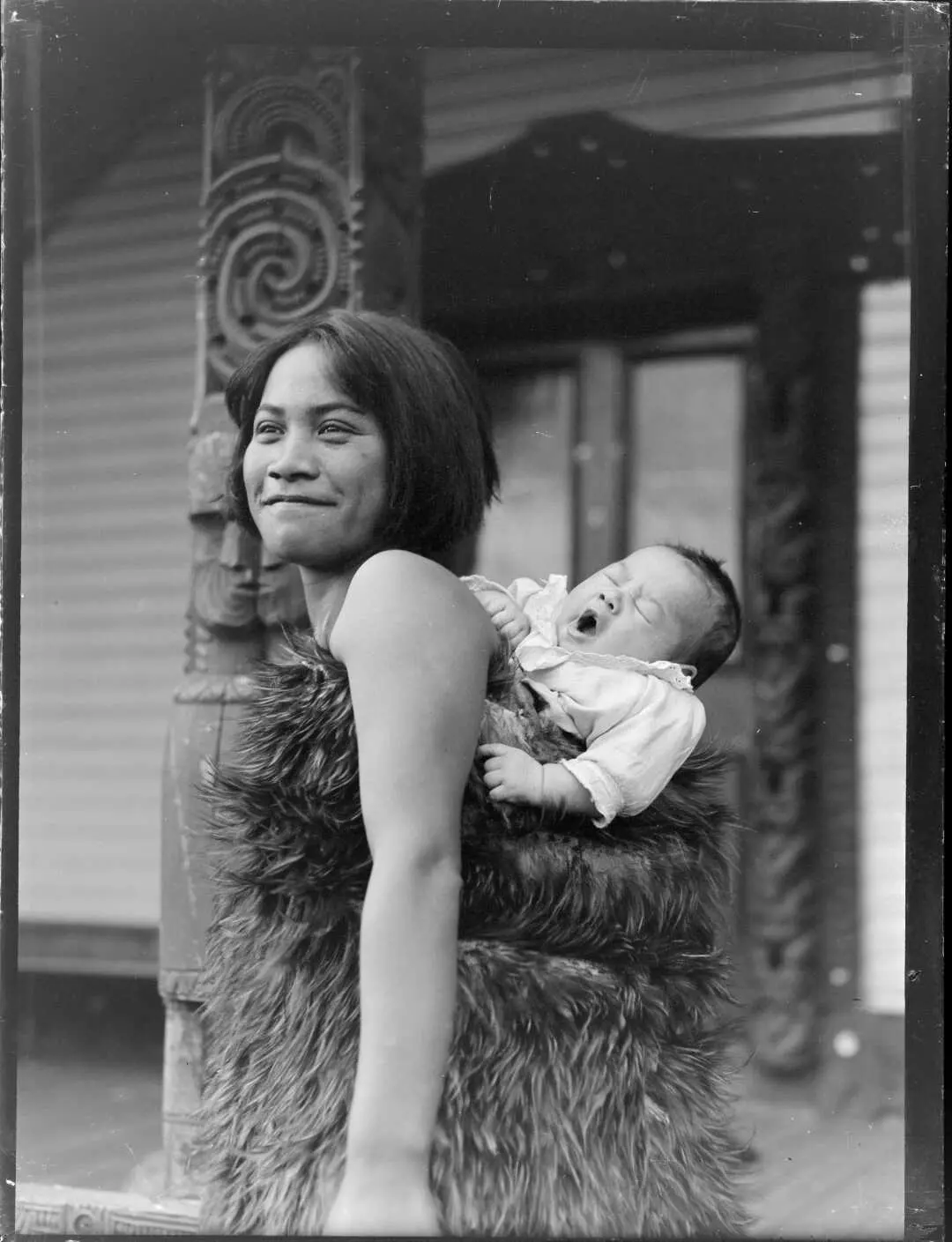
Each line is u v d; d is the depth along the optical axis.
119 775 1.72
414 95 1.77
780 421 1.74
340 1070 1.36
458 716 1.37
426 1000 1.31
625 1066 1.41
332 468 1.58
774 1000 1.62
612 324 1.75
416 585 1.41
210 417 1.74
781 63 1.76
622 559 1.69
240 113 1.78
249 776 1.45
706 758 1.64
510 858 1.40
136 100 1.78
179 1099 1.66
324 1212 1.35
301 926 1.39
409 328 1.69
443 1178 1.34
